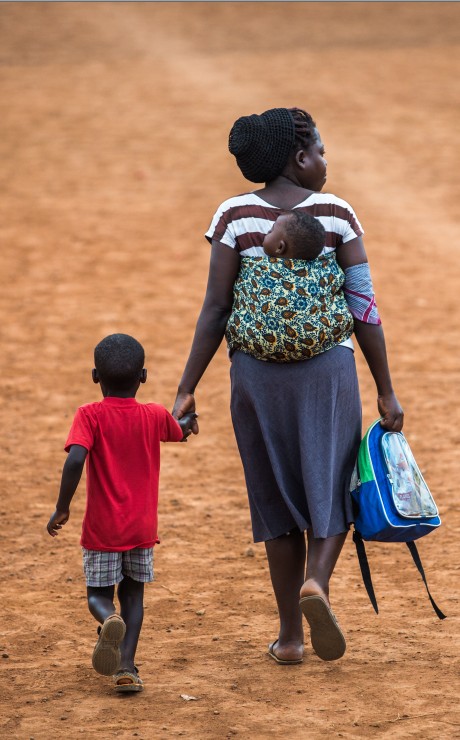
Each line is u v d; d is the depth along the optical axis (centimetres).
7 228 4350
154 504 1108
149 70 7825
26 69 7900
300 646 1160
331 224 1073
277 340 1040
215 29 9562
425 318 3262
